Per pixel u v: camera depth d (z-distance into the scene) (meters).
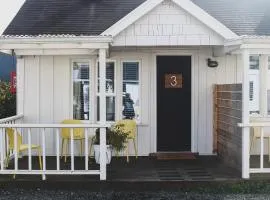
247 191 9.02
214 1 13.02
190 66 12.19
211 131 12.18
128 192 9.04
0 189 9.19
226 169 10.45
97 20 12.42
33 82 12.16
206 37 10.85
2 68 18.42
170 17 10.85
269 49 9.55
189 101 12.23
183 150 12.30
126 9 12.77
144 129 12.16
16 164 9.25
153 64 12.11
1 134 9.26
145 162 11.34
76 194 8.87
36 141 12.20
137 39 10.83
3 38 9.32
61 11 12.86
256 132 11.27
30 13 12.87
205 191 9.05
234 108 10.30
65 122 11.39
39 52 11.02
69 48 9.50
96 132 10.88
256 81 12.01
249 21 12.30
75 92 12.30
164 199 8.50
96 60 12.11
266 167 10.30
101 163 9.28
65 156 11.33
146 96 12.14
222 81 12.12
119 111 12.15
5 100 15.23
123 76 12.18
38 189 9.20
